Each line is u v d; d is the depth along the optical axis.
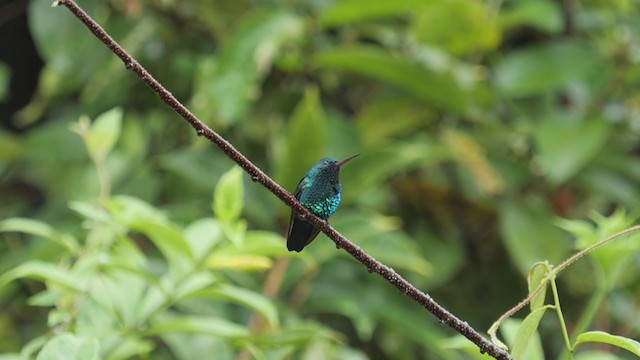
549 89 10.89
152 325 6.98
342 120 10.06
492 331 4.90
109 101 11.70
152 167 11.07
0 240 11.52
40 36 10.10
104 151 7.59
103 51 10.55
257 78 9.41
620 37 10.75
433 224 10.93
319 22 10.03
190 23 11.08
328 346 8.48
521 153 11.14
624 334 10.51
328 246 8.99
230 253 6.92
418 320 9.32
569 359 4.92
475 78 10.52
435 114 10.91
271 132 11.01
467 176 10.74
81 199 10.75
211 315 8.80
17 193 12.72
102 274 7.18
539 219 10.35
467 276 11.17
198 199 10.81
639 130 10.97
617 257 6.79
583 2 11.77
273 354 7.39
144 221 6.56
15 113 13.78
